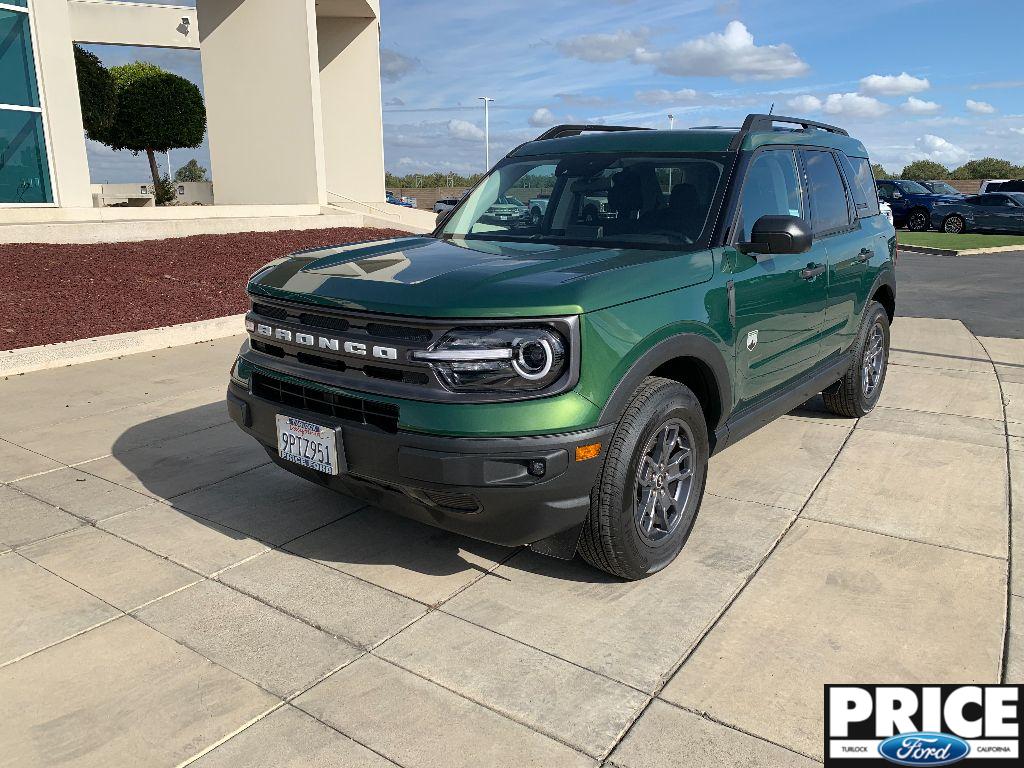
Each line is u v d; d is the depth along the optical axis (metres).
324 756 2.35
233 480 4.45
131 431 5.29
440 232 4.35
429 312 2.83
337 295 3.07
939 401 6.11
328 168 22.34
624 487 3.04
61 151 12.76
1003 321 9.72
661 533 3.39
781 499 4.21
